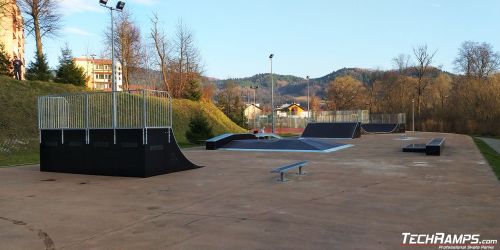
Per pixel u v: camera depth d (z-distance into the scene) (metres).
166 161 13.30
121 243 5.60
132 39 49.81
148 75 54.53
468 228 6.11
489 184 10.16
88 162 13.53
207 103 50.94
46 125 14.61
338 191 9.46
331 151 21.62
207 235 5.92
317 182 10.88
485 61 67.50
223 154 20.58
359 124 38.59
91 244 5.59
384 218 6.78
